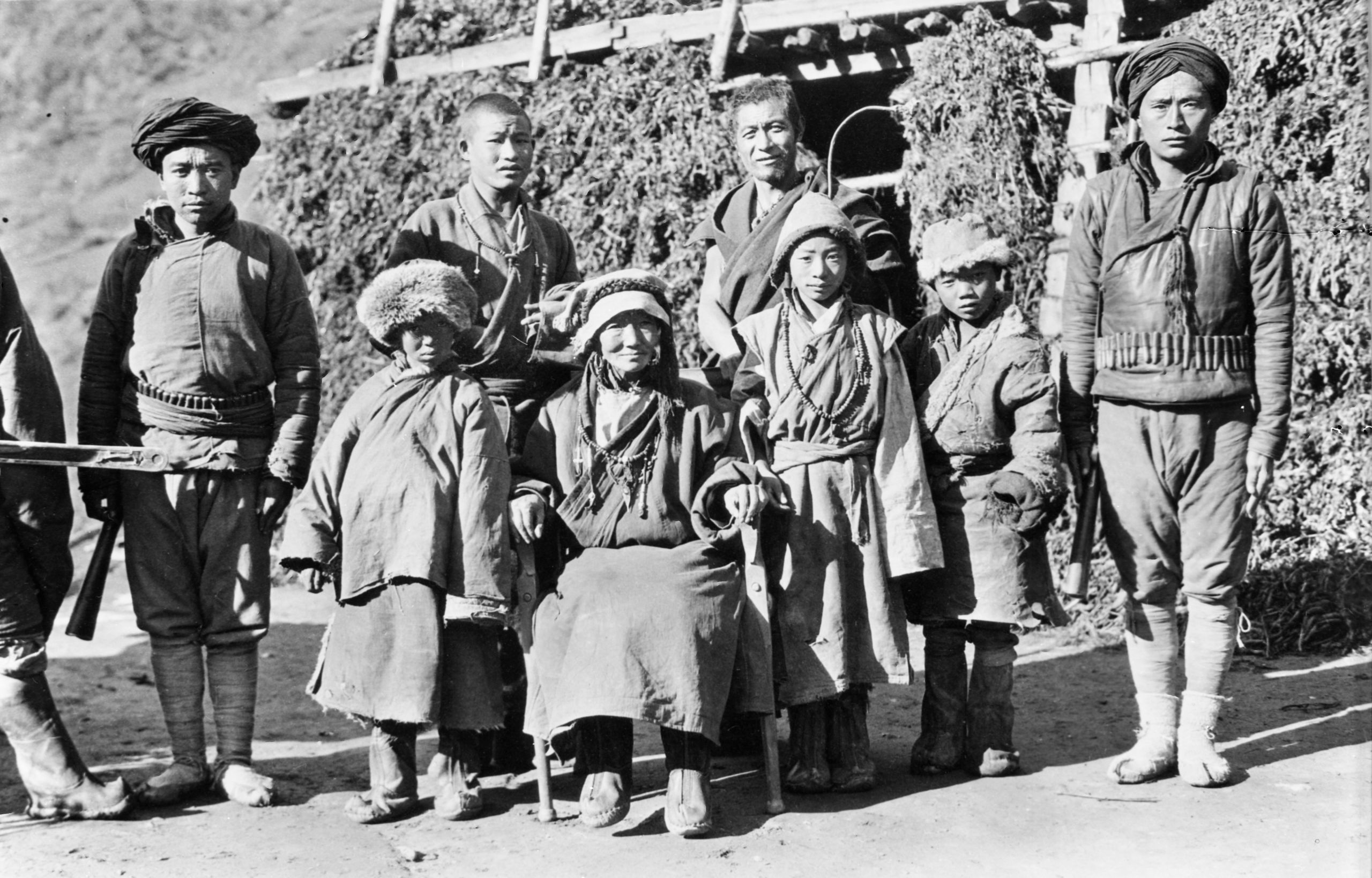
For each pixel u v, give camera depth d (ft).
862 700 11.60
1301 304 19.38
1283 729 13.35
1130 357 11.55
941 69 21.83
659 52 23.95
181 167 11.23
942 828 10.41
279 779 12.30
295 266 12.00
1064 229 21.39
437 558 10.46
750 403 11.10
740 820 10.74
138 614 11.55
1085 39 21.88
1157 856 9.64
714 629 10.41
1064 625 12.07
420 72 24.82
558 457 11.13
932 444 11.73
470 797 10.93
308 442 11.75
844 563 11.25
